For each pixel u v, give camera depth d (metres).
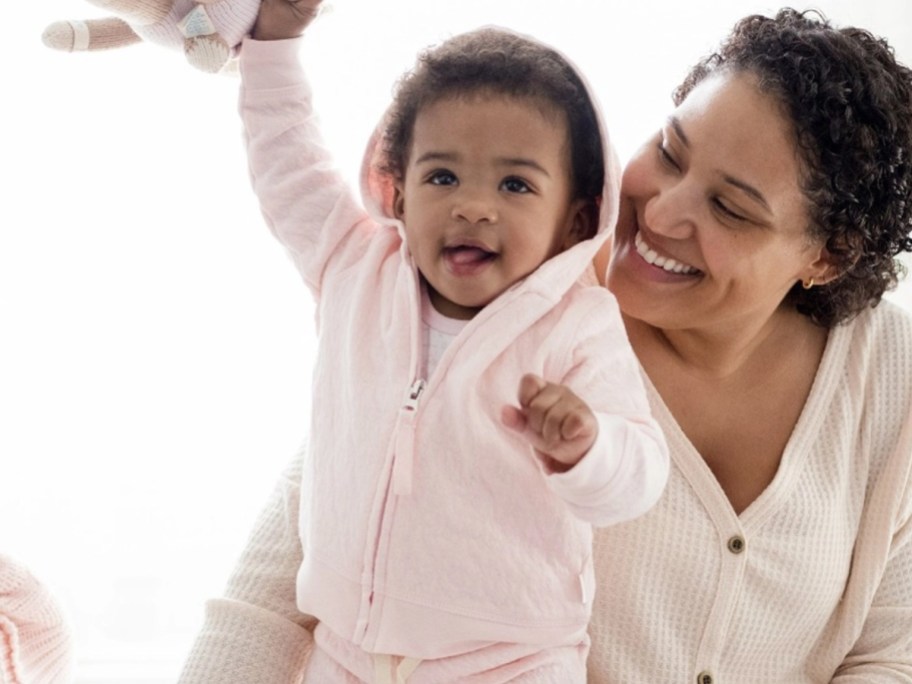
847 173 1.16
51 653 1.39
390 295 1.11
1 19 1.70
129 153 1.76
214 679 1.16
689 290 1.17
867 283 1.29
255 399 1.83
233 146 1.77
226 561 1.85
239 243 1.80
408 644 1.06
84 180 1.75
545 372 1.05
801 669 1.39
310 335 1.83
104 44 1.09
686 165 1.16
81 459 1.81
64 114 1.73
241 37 1.13
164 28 1.09
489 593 1.05
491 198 1.03
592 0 1.78
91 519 1.83
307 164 1.17
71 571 1.83
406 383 1.06
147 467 1.83
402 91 1.11
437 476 1.04
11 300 1.77
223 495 1.85
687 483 1.27
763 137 1.12
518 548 1.05
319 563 1.09
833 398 1.31
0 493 1.80
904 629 1.37
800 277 1.25
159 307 1.80
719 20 1.80
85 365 1.80
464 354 1.05
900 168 1.21
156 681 1.79
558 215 1.08
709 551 1.27
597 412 1.02
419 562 1.04
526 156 1.03
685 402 1.29
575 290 1.11
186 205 1.78
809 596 1.31
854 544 1.35
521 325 1.05
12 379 1.78
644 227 1.18
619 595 1.28
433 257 1.04
